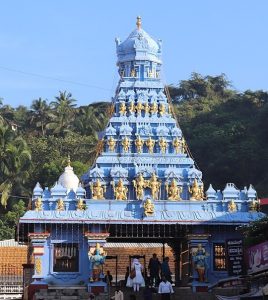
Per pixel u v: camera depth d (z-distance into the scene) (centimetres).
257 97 10475
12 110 11638
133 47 4528
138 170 4156
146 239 4297
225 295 3541
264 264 3039
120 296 3241
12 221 7806
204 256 3888
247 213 3981
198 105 11331
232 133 9231
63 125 10662
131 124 4350
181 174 4181
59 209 3916
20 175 8388
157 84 4494
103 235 3872
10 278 5184
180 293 3734
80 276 3850
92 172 4122
